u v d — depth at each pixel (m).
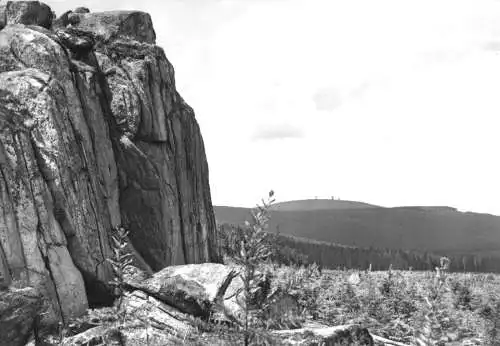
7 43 30.22
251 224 9.02
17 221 23.45
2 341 18.66
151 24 40.69
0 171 23.47
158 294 26.11
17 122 25.77
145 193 34.66
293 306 9.34
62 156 27.20
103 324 13.53
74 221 27.12
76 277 25.98
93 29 37.28
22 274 22.62
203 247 41.47
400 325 38.34
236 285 26.45
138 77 36.25
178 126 40.44
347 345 20.75
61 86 29.41
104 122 33.59
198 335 12.02
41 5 35.22
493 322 39.22
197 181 42.69
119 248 13.48
